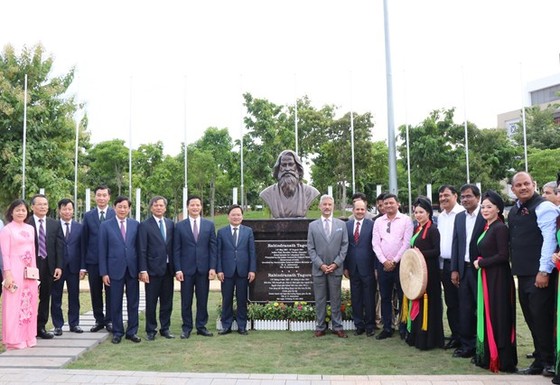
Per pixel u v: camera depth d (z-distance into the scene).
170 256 6.50
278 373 4.79
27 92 18.98
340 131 20.20
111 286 6.27
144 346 5.98
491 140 20.97
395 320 7.07
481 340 4.95
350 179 20.97
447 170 20.66
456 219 5.64
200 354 5.57
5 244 5.75
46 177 18.69
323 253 6.47
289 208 7.60
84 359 5.38
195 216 6.65
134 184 28.14
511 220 4.91
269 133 19.48
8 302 5.67
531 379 4.39
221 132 29.09
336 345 6.00
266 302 7.20
